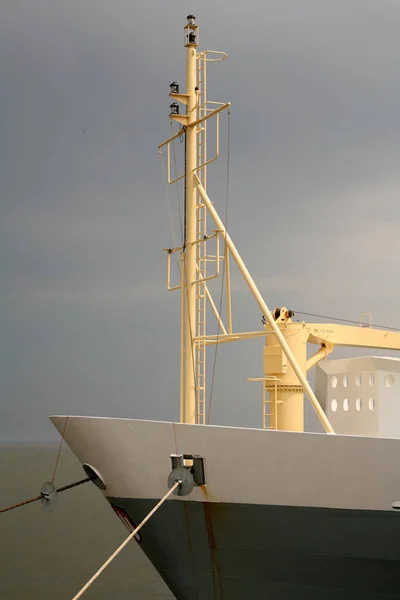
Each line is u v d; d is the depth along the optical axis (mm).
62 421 13469
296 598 12648
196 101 15727
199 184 15398
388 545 11836
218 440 12367
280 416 15602
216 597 13180
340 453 11805
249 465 12281
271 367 15688
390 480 11617
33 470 96688
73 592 23531
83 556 30266
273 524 12328
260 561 12633
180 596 13750
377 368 14992
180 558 13297
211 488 12578
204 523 12781
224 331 15156
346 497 11883
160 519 13070
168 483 12570
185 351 15250
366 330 16969
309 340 16484
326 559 12234
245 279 14398
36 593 23297
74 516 46062
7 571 26875
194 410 14938
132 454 12906
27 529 39031
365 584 12203
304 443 11961
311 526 12133
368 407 15109
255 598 12875
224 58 15781
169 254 16172
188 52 15844
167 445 12688
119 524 41750
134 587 24438
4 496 54344
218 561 12953
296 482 12102
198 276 15352
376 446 11609
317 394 16562
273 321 13961
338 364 15875
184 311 15398
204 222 15367
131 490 13180
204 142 15453
